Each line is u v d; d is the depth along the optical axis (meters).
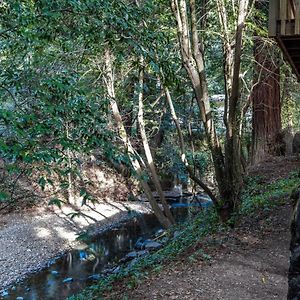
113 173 20.59
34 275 11.74
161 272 6.61
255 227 8.08
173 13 8.00
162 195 14.18
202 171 15.39
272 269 6.25
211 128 8.19
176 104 14.47
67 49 4.94
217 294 5.55
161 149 19.80
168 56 8.05
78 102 3.97
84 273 11.77
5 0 3.88
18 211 16.56
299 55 5.90
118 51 4.97
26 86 3.97
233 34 9.31
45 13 3.92
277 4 4.84
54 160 3.73
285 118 19.73
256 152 15.03
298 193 3.55
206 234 8.47
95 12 4.25
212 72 13.56
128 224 17.28
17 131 3.18
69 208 17.58
